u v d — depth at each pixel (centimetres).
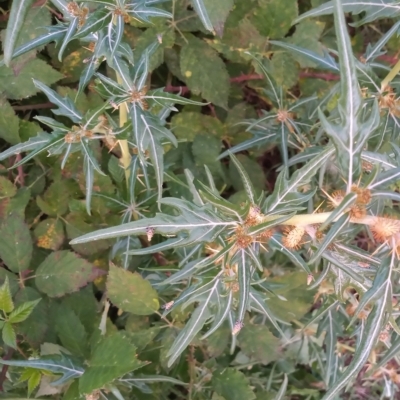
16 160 50
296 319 54
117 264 51
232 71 57
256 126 52
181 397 55
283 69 54
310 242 38
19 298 47
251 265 37
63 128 40
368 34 60
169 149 53
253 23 53
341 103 31
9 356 45
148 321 51
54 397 48
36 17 48
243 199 53
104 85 39
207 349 52
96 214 49
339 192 35
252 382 56
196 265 37
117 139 41
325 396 33
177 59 54
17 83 49
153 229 34
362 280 37
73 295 50
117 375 42
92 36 39
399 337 36
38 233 50
